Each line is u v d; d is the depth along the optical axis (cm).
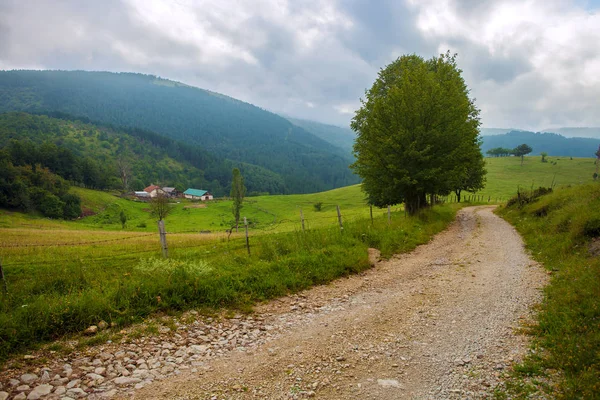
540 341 622
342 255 1253
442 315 790
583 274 909
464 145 2369
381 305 871
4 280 839
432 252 1534
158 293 820
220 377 534
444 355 598
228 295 870
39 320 635
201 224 8469
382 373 543
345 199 11438
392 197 2653
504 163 16012
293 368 562
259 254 1256
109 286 866
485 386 495
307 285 1025
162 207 7712
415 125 2319
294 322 770
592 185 2264
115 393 482
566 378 486
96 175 13925
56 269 1071
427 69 2730
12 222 6712
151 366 562
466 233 2103
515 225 2372
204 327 725
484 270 1199
